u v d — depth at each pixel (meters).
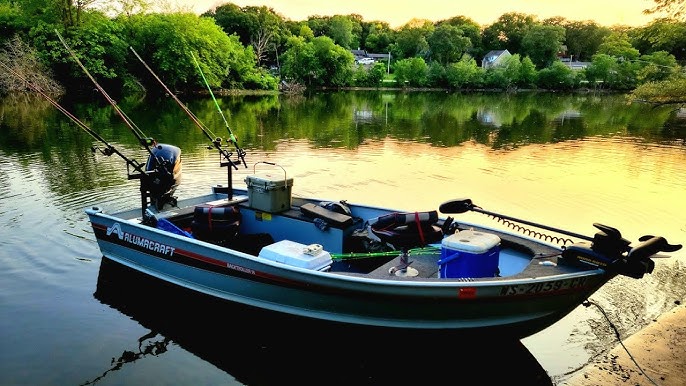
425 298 4.01
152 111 24.75
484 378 4.11
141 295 5.31
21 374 3.91
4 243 6.36
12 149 13.18
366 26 115.00
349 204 5.75
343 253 5.19
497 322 4.20
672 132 20.77
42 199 8.31
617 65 68.94
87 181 9.66
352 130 19.67
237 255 4.55
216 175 10.55
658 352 4.24
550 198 9.54
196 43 39.41
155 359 4.21
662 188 10.48
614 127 22.66
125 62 36.97
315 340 4.66
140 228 5.31
